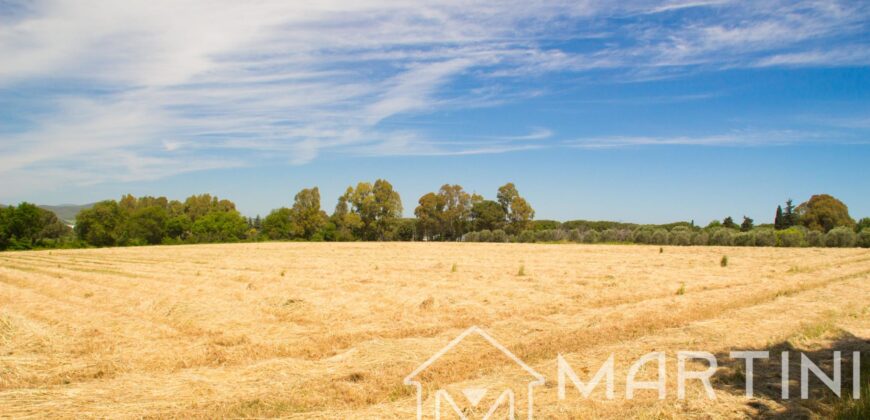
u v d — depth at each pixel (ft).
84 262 139.44
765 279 85.61
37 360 37.14
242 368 36.11
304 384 32.14
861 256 136.36
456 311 57.47
